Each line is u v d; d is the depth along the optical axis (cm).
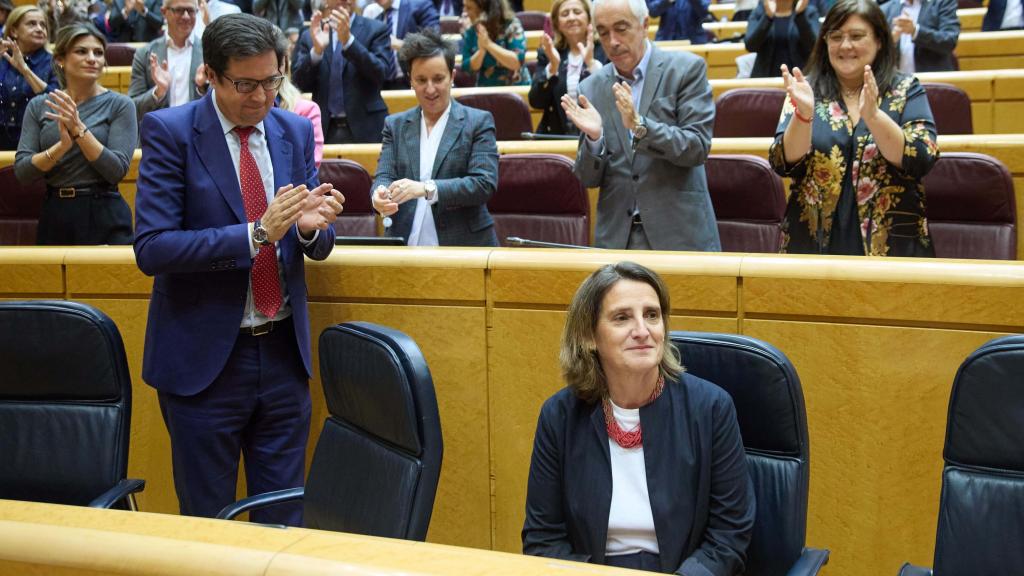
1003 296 227
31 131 396
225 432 257
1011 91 527
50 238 392
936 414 235
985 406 182
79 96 394
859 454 244
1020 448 180
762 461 200
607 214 334
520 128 532
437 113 353
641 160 324
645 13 323
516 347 271
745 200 383
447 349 278
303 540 131
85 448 241
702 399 198
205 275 253
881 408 240
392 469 198
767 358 199
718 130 507
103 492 239
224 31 238
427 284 277
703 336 206
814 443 248
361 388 206
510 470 277
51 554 132
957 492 184
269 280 257
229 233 240
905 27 582
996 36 632
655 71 324
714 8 912
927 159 285
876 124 282
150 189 247
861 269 238
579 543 201
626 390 200
